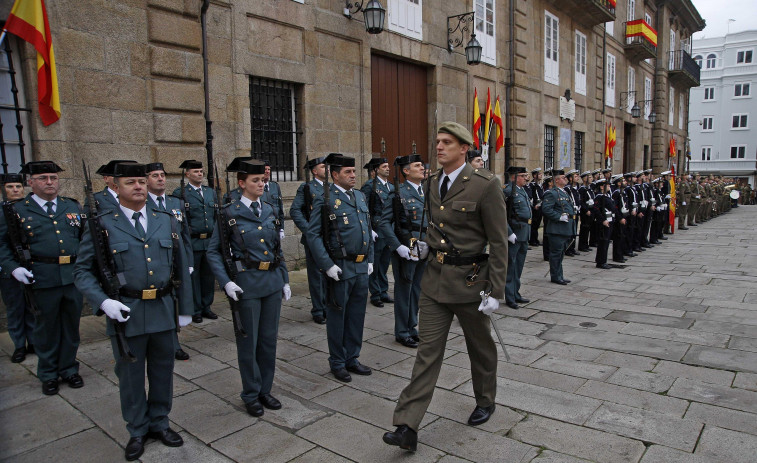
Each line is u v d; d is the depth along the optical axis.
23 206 4.18
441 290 3.37
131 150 6.30
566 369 4.55
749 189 36.91
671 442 3.27
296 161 8.82
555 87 16.77
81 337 5.40
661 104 27.44
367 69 9.73
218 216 3.69
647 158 27.20
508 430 3.46
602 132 20.83
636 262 10.62
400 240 5.17
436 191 3.56
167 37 6.57
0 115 5.41
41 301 4.05
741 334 5.50
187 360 4.84
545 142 16.67
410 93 11.17
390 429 3.50
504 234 3.29
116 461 3.16
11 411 3.81
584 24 18.67
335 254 4.28
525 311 6.59
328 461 3.12
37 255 4.08
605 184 10.20
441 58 11.60
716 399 3.90
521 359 4.82
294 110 8.74
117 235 3.18
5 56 5.46
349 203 4.50
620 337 5.46
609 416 3.64
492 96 13.68
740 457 3.08
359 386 4.25
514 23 14.23
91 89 5.91
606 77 21.11
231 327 5.87
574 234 8.41
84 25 5.82
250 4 7.67
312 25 8.66
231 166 3.96
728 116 43.81
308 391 4.16
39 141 5.55
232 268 3.63
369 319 6.28
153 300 3.24
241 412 3.78
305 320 6.18
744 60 43.03
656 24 27.11
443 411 3.77
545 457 3.12
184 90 6.80
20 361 4.77
